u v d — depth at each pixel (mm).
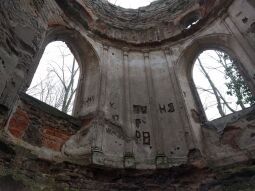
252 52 8461
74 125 8008
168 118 8945
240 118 7980
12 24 6949
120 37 11578
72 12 10086
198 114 9141
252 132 7480
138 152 8125
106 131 8180
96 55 10133
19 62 6812
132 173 7516
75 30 10016
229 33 9539
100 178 7207
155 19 12578
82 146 7621
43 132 7043
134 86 9992
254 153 7117
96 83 9398
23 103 6828
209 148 8039
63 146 7254
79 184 6758
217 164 7512
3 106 5934
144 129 8766
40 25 8250
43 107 7371
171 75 10070
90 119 8297
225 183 6848
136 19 12766
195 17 12023
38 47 7762
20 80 6660
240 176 6777
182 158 7809
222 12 10086
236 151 7480
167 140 8414
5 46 6449
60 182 6512
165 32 11938
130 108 9242
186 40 10945
